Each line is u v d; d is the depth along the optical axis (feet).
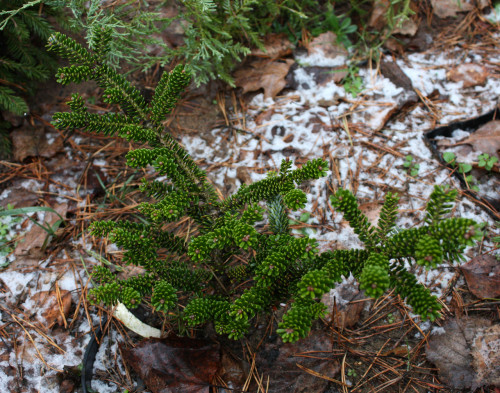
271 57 2.28
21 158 2.10
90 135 2.17
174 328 1.72
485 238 1.87
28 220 1.99
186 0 1.92
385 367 1.67
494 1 2.39
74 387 1.69
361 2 2.35
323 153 2.09
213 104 2.24
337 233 1.90
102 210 2.01
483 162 1.99
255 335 1.72
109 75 1.47
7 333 1.77
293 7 2.31
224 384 1.64
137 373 1.67
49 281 1.86
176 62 2.24
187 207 1.51
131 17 2.08
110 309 1.76
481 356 1.63
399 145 2.10
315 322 1.73
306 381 1.64
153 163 1.44
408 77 2.23
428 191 1.98
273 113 2.20
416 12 2.37
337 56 2.28
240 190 1.56
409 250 1.34
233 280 1.65
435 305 1.28
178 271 1.55
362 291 1.78
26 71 2.04
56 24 2.13
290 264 1.48
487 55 2.28
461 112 2.16
